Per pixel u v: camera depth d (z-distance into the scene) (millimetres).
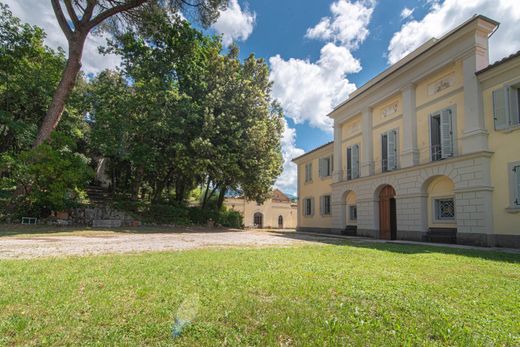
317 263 6125
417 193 14820
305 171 28359
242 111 22766
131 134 20766
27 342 2318
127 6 17094
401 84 16422
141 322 2730
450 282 4637
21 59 19750
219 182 25297
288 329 2633
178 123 20438
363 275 4949
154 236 13195
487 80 12242
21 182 15555
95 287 3840
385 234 17219
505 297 3846
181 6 18125
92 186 28297
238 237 14070
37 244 8711
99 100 21172
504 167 11438
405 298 3629
